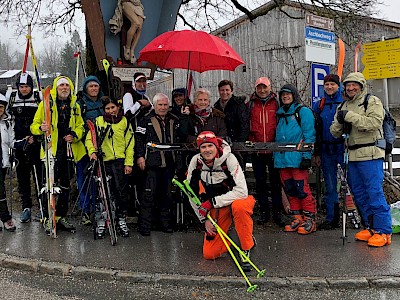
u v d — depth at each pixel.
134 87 6.98
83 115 6.50
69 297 4.20
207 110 6.07
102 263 4.91
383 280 4.36
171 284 4.46
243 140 6.12
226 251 5.28
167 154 6.20
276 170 6.50
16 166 6.83
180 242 5.75
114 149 6.06
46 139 5.89
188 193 4.98
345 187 5.61
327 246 5.48
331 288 4.33
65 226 6.23
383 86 8.54
